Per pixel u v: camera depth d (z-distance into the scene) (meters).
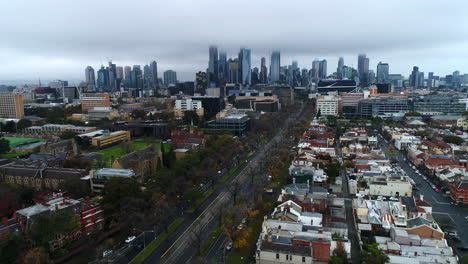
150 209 197.25
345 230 173.25
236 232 176.12
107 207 192.00
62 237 170.62
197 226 197.00
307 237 157.38
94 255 166.00
